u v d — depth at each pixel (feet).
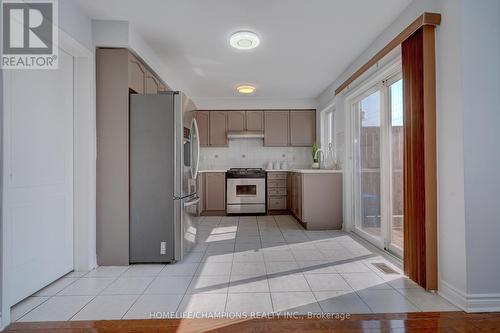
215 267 8.55
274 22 8.50
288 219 16.28
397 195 9.34
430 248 6.66
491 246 5.88
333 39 9.62
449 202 6.26
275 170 18.03
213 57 11.16
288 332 5.17
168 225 8.90
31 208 6.71
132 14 8.04
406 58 7.38
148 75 10.36
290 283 7.34
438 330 5.20
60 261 7.72
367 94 11.16
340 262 8.90
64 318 5.69
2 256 5.39
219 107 18.26
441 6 6.40
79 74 8.27
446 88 6.27
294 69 12.57
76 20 7.62
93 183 8.48
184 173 9.27
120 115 8.68
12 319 5.65
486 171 5.89
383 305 6.13
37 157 6.90
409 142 7.31
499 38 5.92
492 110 5.89
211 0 7.36
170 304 6.24
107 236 8.71
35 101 6.82
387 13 8.00
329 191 13.62
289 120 18.26
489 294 5.86
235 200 17.74
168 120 8.92
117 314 5.83
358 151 12.34
